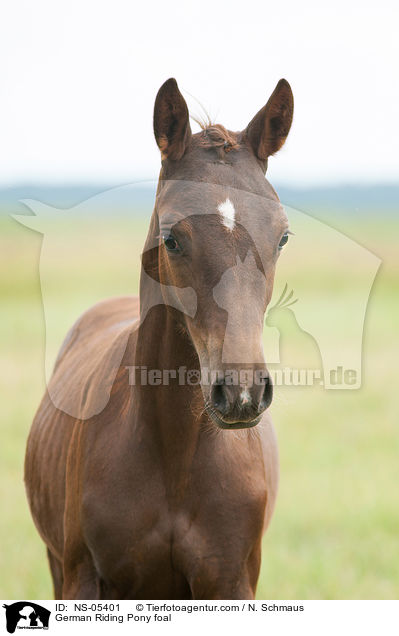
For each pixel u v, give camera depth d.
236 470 3.95
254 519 3.99
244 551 3.96
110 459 3.96
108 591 4.11
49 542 4.94
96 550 3.98
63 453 4.56
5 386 13.00
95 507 3.93
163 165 3.76
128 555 3.93
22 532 7.56
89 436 4.11
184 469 3.87
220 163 3.61
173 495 3.90
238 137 3.84
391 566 6.86
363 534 7.61
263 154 3.81
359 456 9.94
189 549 3.91
